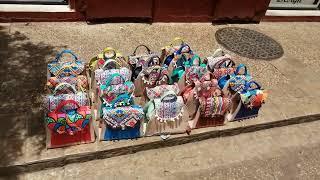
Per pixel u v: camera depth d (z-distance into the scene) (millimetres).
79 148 3783
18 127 3873
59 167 3732
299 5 7664
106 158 3922
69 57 5125
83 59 5145
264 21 7348
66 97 3699
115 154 3934
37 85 4500
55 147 3717
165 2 6230
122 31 6016
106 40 5703
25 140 3744
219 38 6410
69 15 5871
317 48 6789
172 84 4344
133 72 4379
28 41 5316
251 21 7188
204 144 4355
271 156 4410
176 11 6426
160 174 3887
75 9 5855
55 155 3660
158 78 4262
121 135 3928
